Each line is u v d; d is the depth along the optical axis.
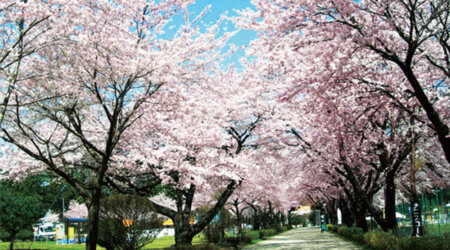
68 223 34.06
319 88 8.50
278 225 50.66
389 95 9.52
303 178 26.12
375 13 7.82
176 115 11.84
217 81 14.45
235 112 15.59
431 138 13.44
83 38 8.48
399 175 17.73
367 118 11.46
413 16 7.52
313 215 96.06
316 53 7.93
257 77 14.81
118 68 9.00
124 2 9.89
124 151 13.94
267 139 18.28
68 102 10.23
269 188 27.44
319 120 11.75
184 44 10.74
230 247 19.84
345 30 8.20
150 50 9.59
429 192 19.97
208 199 27.03
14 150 12.79
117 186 13.88
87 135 13.54
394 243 11.39
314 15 8.34
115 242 12.32
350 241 22.50
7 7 8.06
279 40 8.75
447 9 7.89
